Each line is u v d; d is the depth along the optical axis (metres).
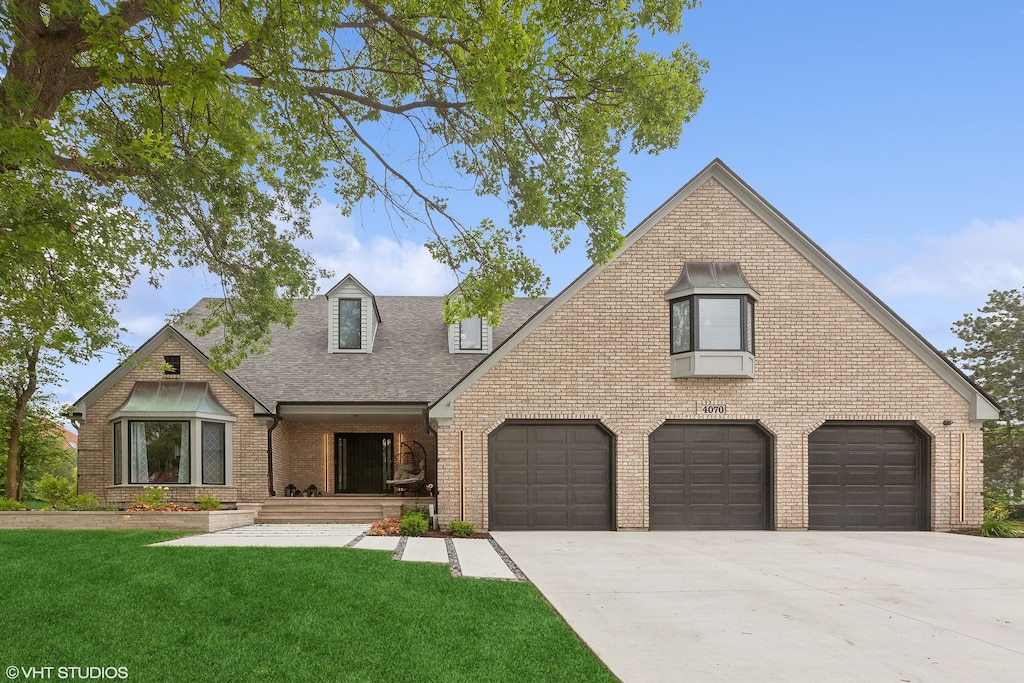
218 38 8.68
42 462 30.14
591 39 11.34
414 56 11.23
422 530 17.27
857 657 6.93
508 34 9.49
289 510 20.64
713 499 18.80
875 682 6.22
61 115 11.58
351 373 23.05
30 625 7.64
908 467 19.11
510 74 9.87
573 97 12.04
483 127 10.43
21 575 10.07
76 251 9.41
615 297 18.92
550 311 18.80
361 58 13.49
